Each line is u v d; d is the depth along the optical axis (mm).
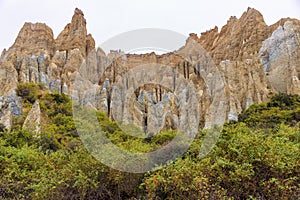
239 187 5344
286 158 5535
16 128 21297
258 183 5398
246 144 5664
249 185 5363
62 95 27484
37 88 33781
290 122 19438
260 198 5297
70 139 13578
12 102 26094
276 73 38219
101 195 5930
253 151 5504
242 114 24250
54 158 7004
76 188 5836
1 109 24969
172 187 5148
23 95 30703
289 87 35750
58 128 16172
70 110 21719
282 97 27500
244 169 5348
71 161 6281
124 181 5902
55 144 12453
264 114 22094
